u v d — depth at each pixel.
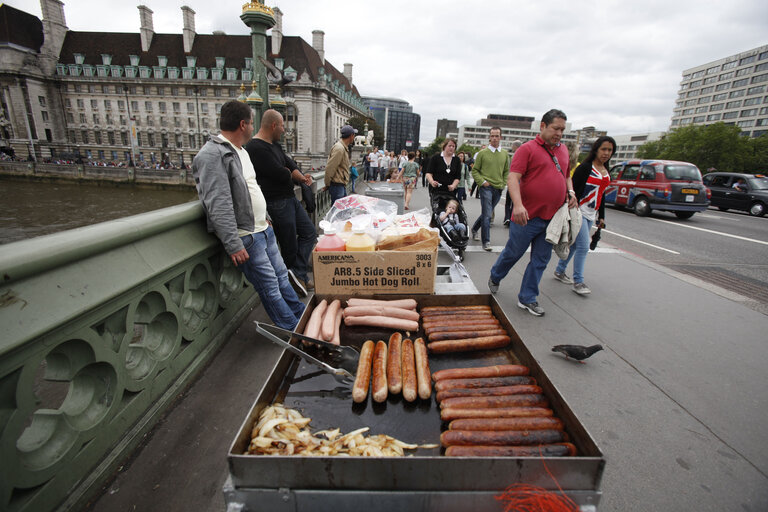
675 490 1.90
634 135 163.12
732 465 2.07
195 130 85.06
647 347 3.37
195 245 2.57
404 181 11.53
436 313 2.37
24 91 80.62
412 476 1.22
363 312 2.31
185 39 83.75
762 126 109.25
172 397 2.31
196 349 2.66
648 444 2.21
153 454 1.94
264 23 7.99
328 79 84.50
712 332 3.69
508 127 179.62
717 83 125.25
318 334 2.13
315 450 1.34
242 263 2.70
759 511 1.80
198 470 1.86
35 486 1.43
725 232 10.48
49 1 82.12
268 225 3.26
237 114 2.75
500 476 1.23
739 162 55.56
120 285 1.80
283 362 1.80
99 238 1.76
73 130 87.06
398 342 2.03
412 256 2.59
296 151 80.12
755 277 6.07
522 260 6.06
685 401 2.62
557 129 3.44
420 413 1.63
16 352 1.30
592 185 4.32
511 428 1.44
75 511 1.58
